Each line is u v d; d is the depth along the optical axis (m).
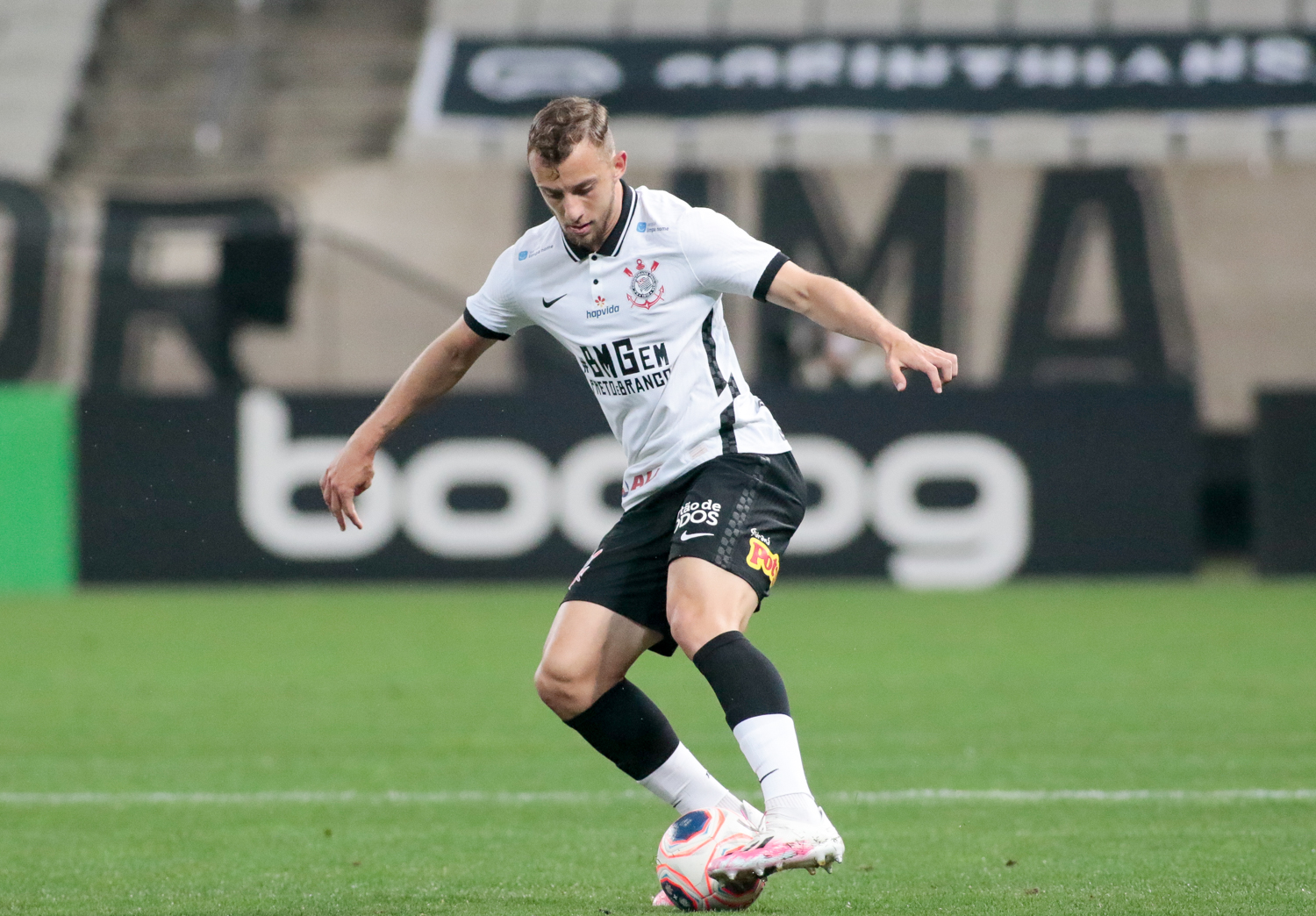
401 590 48.53
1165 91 70.56
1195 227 63.53
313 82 75.75
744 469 12.50
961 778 19.05
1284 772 19.19
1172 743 21.45
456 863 14.51
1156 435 48.06
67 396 49.31
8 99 74.44
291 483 48.91
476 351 13.31
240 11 78.81
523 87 73.25
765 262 12.05
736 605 12.03
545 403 48.69
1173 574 48.00
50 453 49.25
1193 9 74.00
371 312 64.38
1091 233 63.69
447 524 48.84
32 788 19.00
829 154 70.38
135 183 71.56
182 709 25.81
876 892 12.94
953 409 48.19
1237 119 69.31
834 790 18.38
